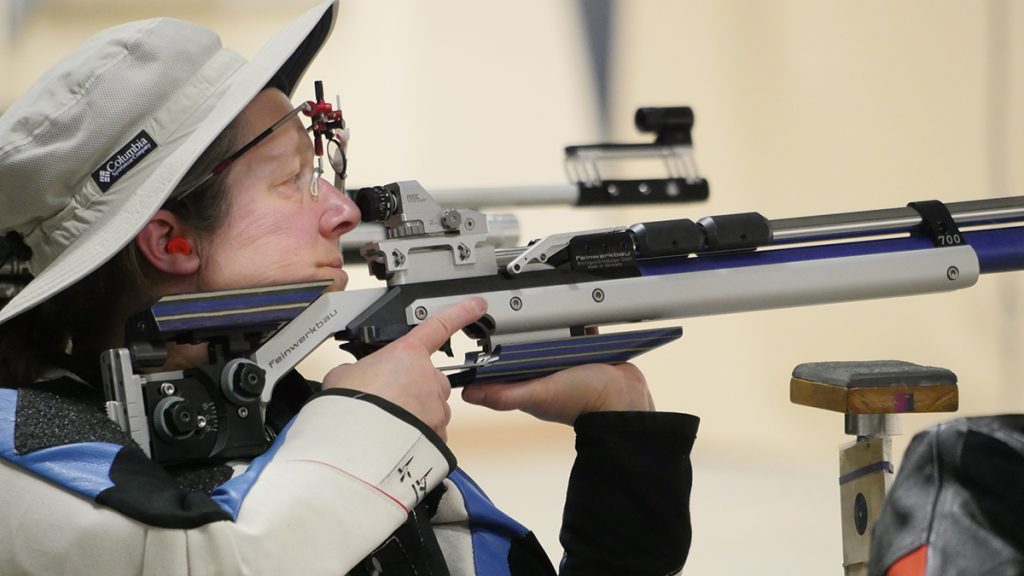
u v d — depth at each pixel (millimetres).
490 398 4602
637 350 4762
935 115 14297
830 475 11797
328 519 3684
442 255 4500
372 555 4199
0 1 12664
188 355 4359
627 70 14148
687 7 14188
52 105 4094
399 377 4074
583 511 4715
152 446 3939
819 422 13188
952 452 2824
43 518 3633
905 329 13602
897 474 2977
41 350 4488
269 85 4516
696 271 4797
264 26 13250
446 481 4766
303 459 3785
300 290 4188
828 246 5008
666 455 4707
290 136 4453
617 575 4676
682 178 8602
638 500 4672
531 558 4883
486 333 4535
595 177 8516
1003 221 5238
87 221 4152
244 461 4145
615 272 4699
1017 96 14234
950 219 5121
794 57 14211
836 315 13664
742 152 14164
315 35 4773
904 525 2842
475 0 14000
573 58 14141
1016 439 2770
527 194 8203
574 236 4672
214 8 13133
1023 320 13484
